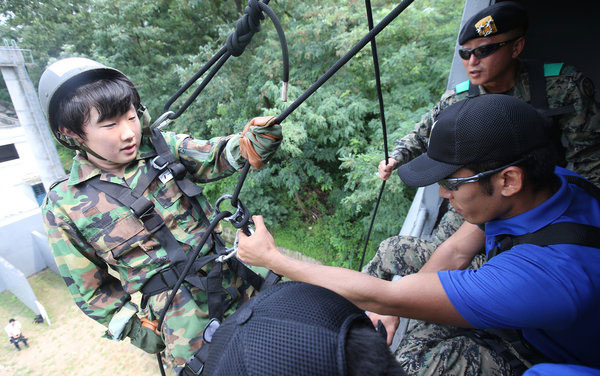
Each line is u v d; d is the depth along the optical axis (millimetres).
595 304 824
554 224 914
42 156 11234
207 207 1275
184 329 1116
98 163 1160
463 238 1427
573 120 1623
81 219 1138
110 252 1146
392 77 8438
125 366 8992
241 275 1215
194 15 11711
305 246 10562
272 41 8789
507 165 868
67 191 1159
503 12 1533
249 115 10094
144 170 1169
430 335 1387
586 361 945
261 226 1029
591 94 1640
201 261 1120
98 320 1211
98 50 11367
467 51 1689
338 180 11047
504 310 862
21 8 14281
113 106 986
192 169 1283
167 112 1156
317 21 8141
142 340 1190
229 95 9523
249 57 9867
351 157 8047
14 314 10898
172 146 1263
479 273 935
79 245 1187
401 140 2271
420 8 8430
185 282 1157
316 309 502
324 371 441
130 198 1138
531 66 1696
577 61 2506
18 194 13562
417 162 1120
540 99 1673
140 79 11430
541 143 872
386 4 8359
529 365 1139
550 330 969
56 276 12969
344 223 10297
